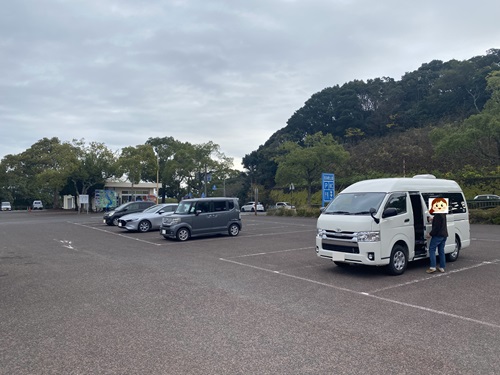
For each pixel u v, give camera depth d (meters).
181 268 10.36
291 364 4.39
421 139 56.34
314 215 32.81
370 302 6.93
